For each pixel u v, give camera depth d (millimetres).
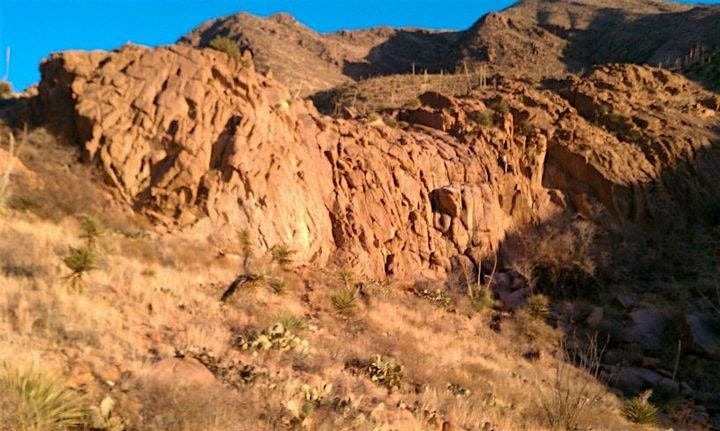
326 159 29328
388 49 173375
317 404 8633
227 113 25438
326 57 154750
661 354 26188
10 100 32906
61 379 6547
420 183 32750
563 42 131000
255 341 10688
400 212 30688
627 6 152750
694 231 37344
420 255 30703
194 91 25266
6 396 5527
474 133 38125
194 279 16297
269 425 7324
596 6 150375
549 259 33375
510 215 35906
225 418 6891
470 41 135500
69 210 19859
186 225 22172
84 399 6355
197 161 23688
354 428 8047
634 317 28578
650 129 41750
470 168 35250
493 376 16094
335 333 15461
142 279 13930
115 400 6559
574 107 43719
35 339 7789
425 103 42500
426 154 34281
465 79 78625
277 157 25500
